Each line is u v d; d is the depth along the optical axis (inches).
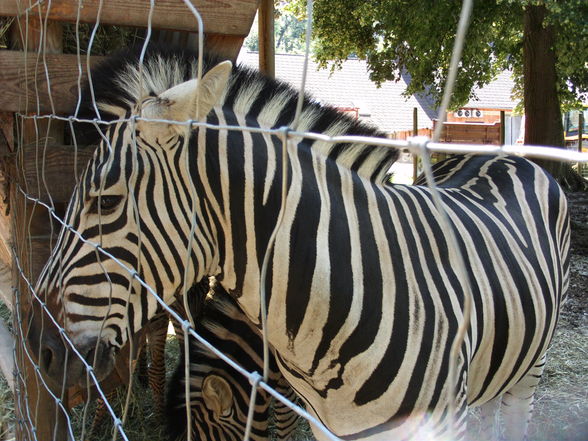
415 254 64.7
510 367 78.3
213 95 53.4
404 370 60.4
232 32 81.0
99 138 71.0
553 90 395.9
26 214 82.9
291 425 100.4
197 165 59.1
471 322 66.0
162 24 77.5
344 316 60.1
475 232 73.9
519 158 102.3
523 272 77.6
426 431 61.8
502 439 113.4
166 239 58.4
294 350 62.6
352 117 70.6
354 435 64.4
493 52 470.3
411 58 421.7
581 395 136.3
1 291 104.3
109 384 77.3
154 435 118.4
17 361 90.0
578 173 438.9
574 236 286.5
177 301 92.8
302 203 60.7
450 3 343.9
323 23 434.9
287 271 60.0
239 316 87.1
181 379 91.4
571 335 172.1
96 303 57.9
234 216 60.6
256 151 61.1
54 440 66.6
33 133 79.5
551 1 292.2
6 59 75.4
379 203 65.9
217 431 88.7
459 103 453.4
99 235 56.8
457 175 94.4
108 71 64.6
